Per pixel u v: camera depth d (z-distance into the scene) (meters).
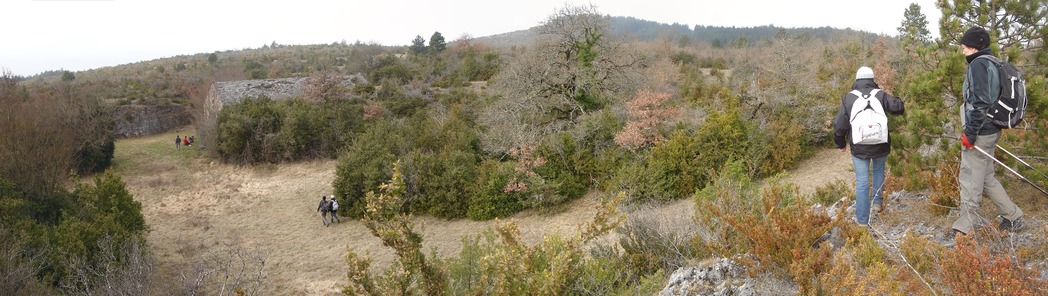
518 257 4.80
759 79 28.34
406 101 40.53
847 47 37.47
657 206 15.08
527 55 29.69
